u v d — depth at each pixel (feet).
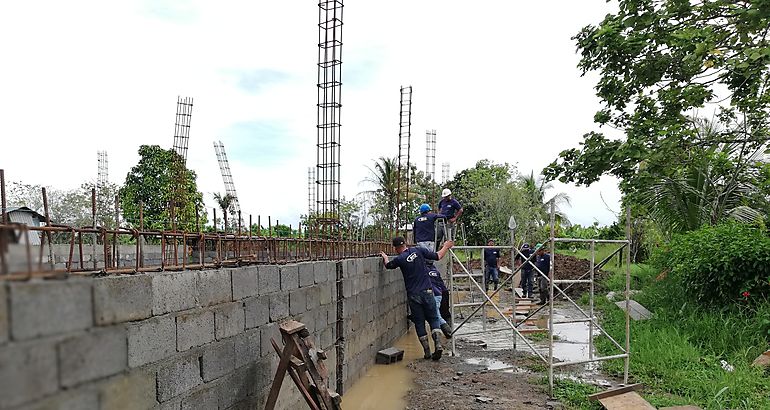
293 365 14.10
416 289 28.04
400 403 21.01
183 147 50.85
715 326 27.68
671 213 41.09
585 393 21.13
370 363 26.03
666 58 33.06
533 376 24.34
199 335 12.05
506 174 95.50
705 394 20.40
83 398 6.70
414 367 26.37
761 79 32.81
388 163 76.28
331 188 26.45
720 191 38.34
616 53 34.40
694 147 35.99
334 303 21.09
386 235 43.45
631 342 27.96
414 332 36.45
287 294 16.78
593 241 22.68
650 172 35.45
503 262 80.07
